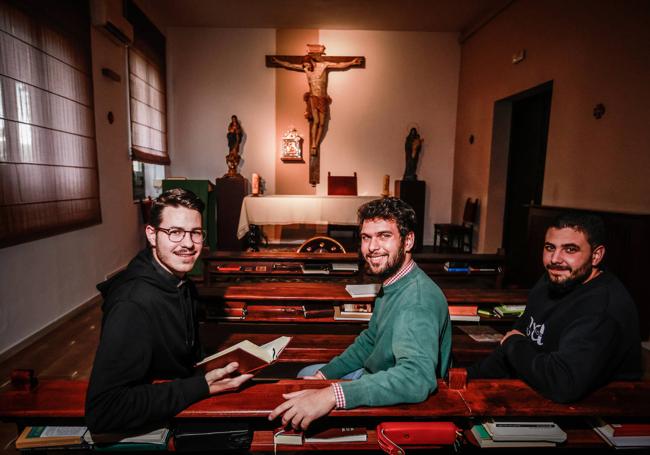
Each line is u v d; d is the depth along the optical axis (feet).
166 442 3.42
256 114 22.49
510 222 18.89
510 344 4.14
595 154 11.87
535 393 3.71
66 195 11.45
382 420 3.72
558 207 12.60
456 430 3.40
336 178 22.71
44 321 10.48
